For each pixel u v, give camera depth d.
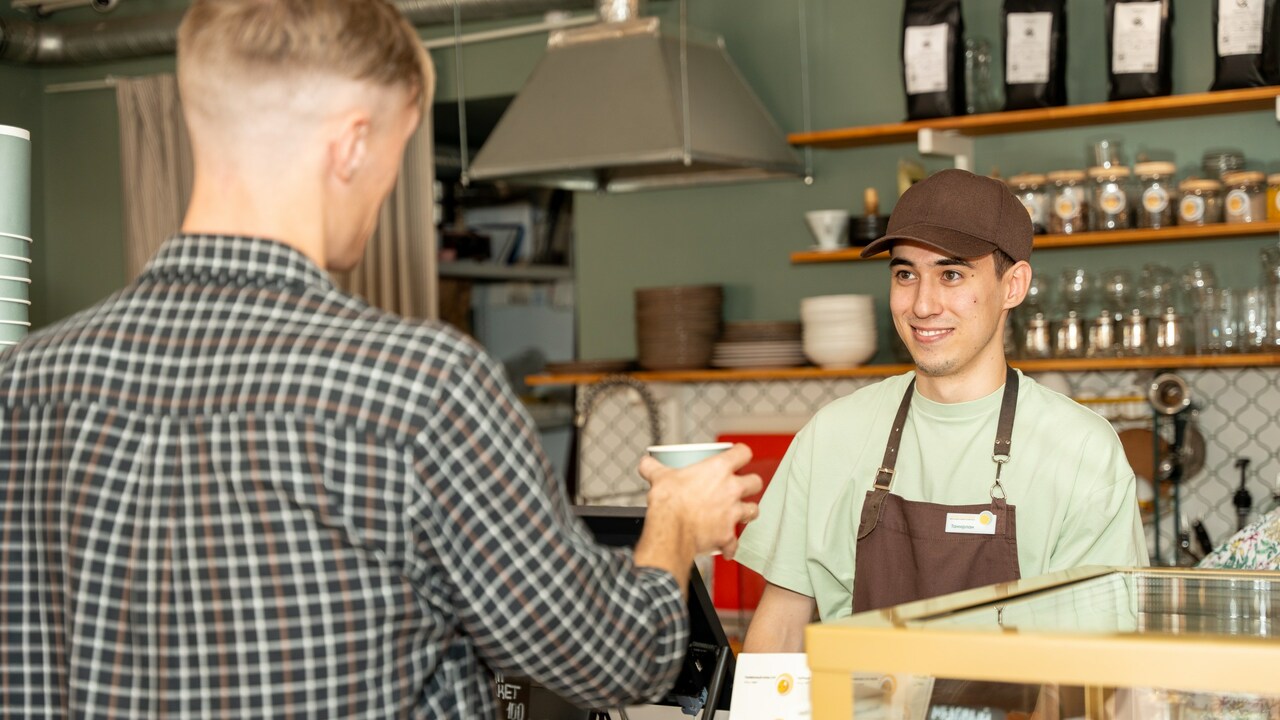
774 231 4.66
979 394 2.08
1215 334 3.78
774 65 4.65
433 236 5.15
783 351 4.33
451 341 1.13
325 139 1.16
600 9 4.21
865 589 2.07
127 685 1.11
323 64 1.14
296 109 1.15
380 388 1.09
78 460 1.13
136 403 1.13
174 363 1.13
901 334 2.12
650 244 4.86
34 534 1.16
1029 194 4.01
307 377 1.09
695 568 1.54
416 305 5.16
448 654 1.20
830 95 4.57
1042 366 3.90
